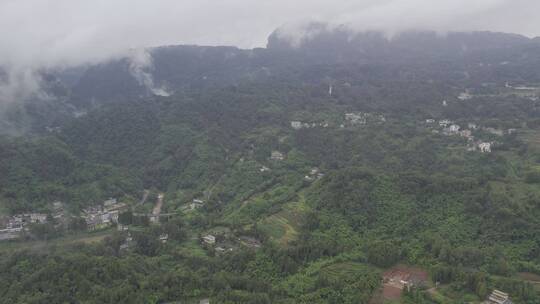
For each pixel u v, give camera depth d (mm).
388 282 129750
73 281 124125
